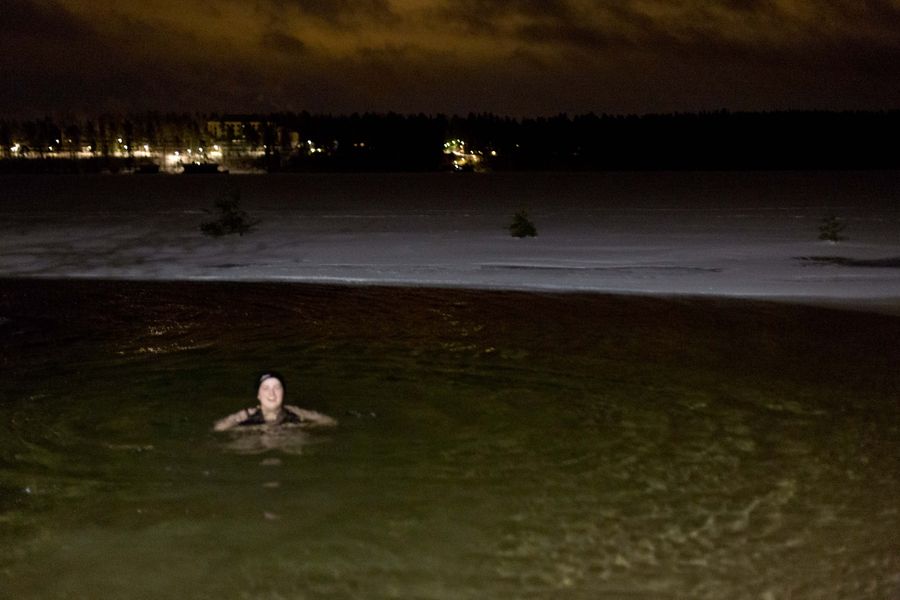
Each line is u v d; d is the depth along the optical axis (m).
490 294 13.72
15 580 4.88
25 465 6.45
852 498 5.95
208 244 19.94
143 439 6.96
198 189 47.81
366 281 15.02
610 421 7.48
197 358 9.53
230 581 4.86
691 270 15.80
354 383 8.52
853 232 21.38
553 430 7.22
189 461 6.49
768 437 7.12
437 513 5.66
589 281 14.77
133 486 6.06
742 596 4.72
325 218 25.97
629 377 8.84
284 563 5.04
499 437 7.04
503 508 5.74
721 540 5.34
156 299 13.37
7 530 5.45
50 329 11.12
